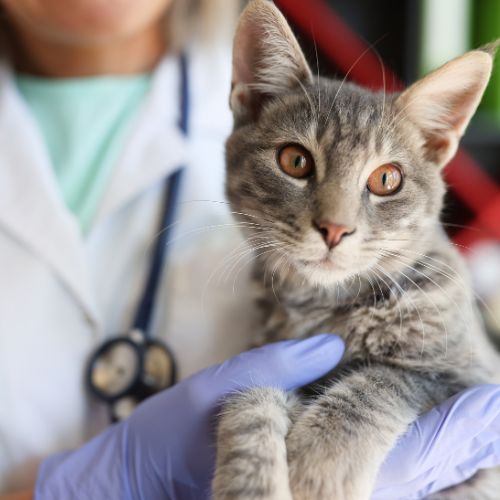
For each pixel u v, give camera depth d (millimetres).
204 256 382
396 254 323
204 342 368
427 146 341
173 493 310
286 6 506
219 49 442
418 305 315
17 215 366
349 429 276
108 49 412
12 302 354
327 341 317
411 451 289
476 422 295
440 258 333
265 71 347
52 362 354
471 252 510
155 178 389
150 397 333
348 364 320
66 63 416
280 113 338
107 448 319
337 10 550
